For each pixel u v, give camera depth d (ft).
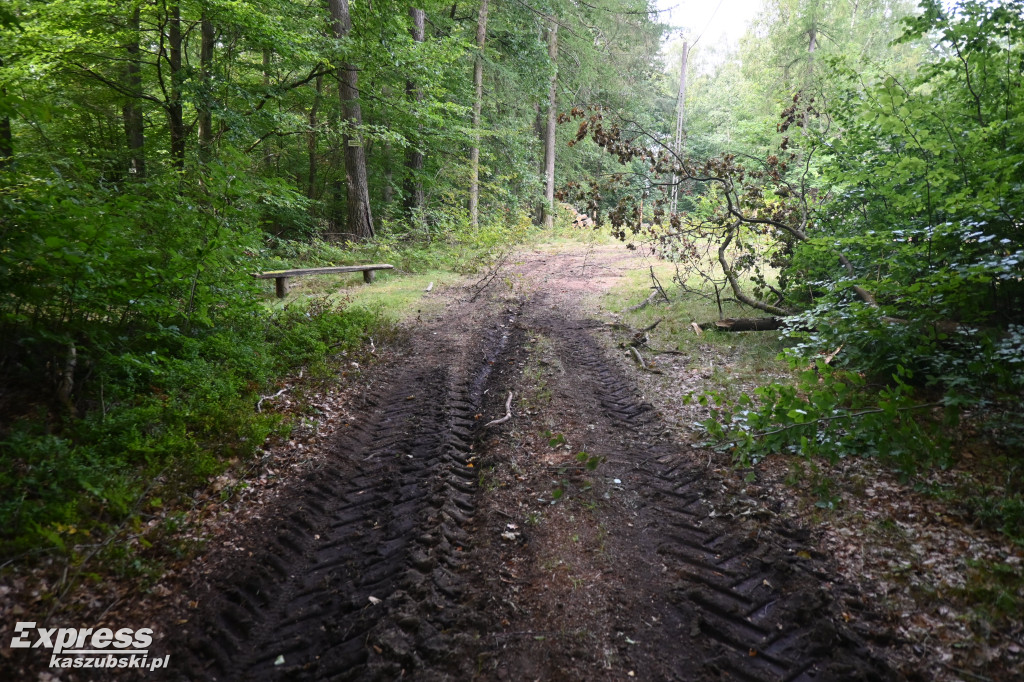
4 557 10.98
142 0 30.30
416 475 15.84
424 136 53.16
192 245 19.15
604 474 15.71
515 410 19.79
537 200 82.43
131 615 10.69
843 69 24.02
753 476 14.70
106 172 33.94
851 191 23.76
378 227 59.06
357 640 10.18
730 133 81.20
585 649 9.87
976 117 20.58
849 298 20.97
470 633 10.26
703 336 26.53
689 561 12.09
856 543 12.16
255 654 10.01
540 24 62.03
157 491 13.84
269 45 35.81
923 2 20.10
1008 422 14.84
